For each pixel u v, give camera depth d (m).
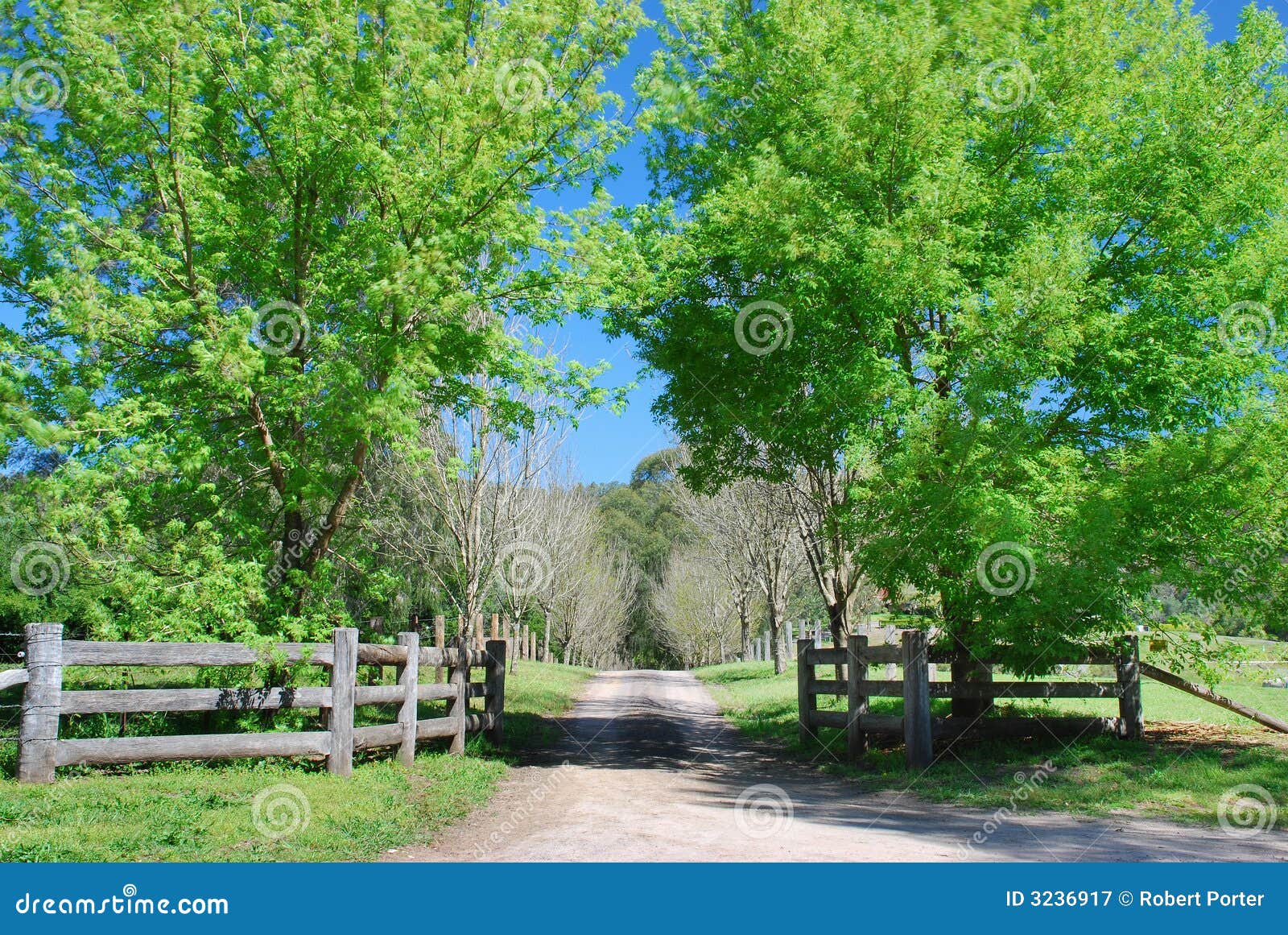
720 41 14.48
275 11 11.76
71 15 10.06
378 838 7.70
